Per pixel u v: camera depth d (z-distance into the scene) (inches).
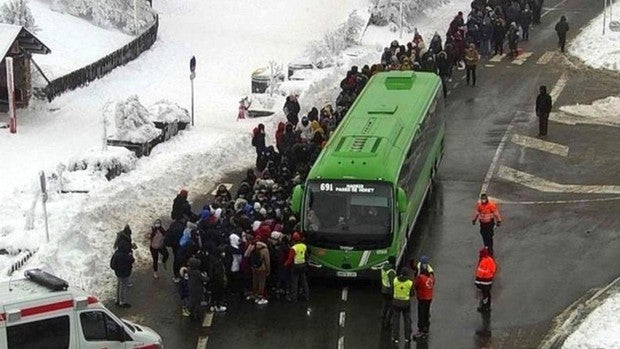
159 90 1904.5
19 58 1658.5
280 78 1904.5
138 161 1470.2
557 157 1572.3
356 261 1104.8
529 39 2354.8
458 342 994.7
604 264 1182.9
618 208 1358.3
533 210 1358.3
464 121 1758.1
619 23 2325.3
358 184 1114.1
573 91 1948.8
